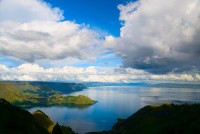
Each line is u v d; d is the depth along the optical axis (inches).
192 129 5506.9
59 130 4874.5
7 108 5418.3
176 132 5876.0
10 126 4404.5
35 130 4849.9
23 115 5516.7
